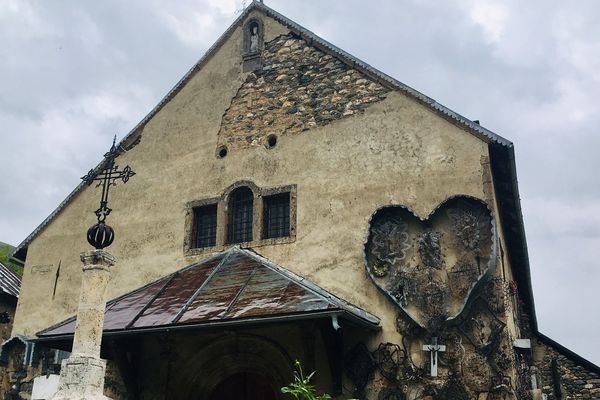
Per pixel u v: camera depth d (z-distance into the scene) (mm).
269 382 12102
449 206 11500
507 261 13570
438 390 10461
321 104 13531
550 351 14961
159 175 14609
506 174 11984
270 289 10961
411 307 11141
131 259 14047
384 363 10984
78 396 7609
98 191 15078
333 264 12125
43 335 11367
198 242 13820
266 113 14055
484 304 10734
